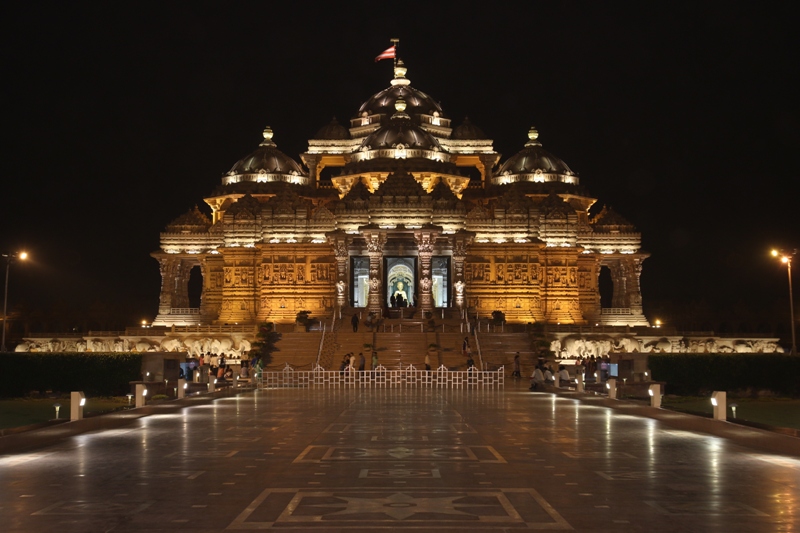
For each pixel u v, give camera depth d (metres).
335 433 27.55
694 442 25.25
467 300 84.69
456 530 14.40
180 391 40.19
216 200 98.38
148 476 19.41
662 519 15.13
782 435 22.91
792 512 15.66
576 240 88.75
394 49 104.81
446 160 93.88
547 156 100.25
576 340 74.12
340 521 15.00
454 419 32.12
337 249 82.50
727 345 78.69
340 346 66.75
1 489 17.91
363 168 90.19
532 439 25.94
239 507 16.11
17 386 49.88
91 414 29.50
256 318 86.81
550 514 15.52
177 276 94.06
